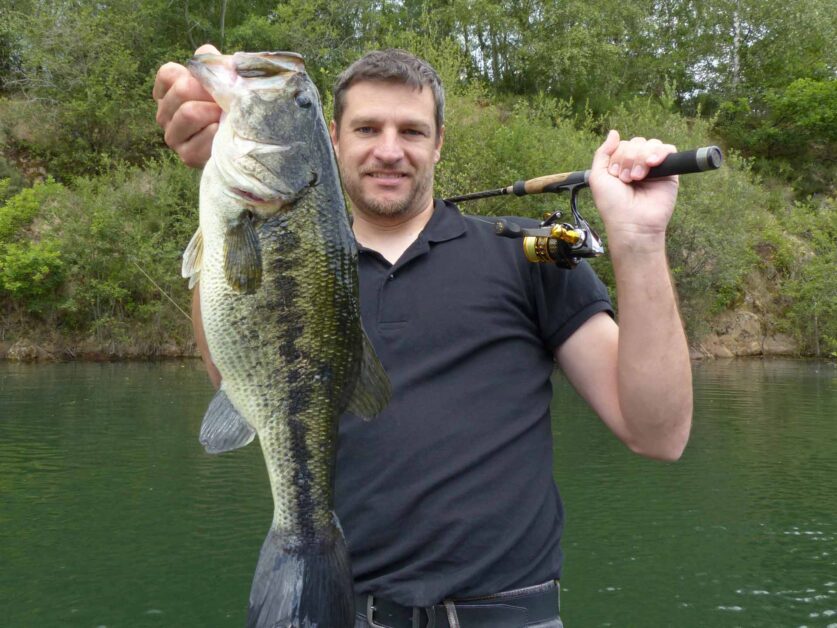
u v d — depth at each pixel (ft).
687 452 35.37
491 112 74.84
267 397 7.19
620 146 7.51
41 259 69.51
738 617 19.15
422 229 8.92
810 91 106.52
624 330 7.52
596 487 29.84
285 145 7.25
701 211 77.41
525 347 8.43
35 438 36.63
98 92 86.53
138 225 74.28
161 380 57.06
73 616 18.89
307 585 6.93
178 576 21.33
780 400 50.57
